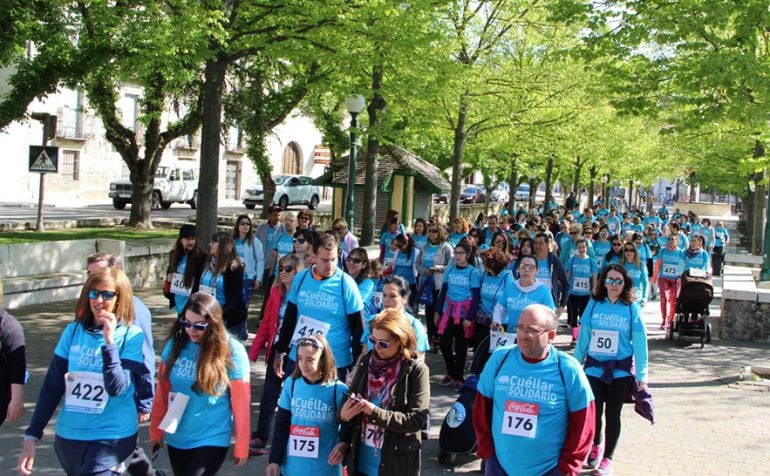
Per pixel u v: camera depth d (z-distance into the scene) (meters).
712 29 13.66
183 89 22.00
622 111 14.96
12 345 5.34
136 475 5.17
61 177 42.97
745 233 42.69
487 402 4.79
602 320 7.09
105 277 4.79
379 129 18.12
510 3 21.38
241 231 11.30
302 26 14.45
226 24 14.62
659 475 7.05
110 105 23.52
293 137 59.03
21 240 19.03
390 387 4.86
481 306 9.80
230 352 4.89
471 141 25.33
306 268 7.44
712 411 9.41
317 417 4.98
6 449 6.93
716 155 32.75
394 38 14.55
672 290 15.15
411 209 32.81
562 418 4.56
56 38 15.38
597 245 18.36
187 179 42.38
